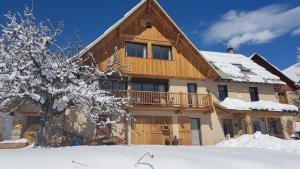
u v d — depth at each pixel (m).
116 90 20.42
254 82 25.83
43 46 15.73
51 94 15.71
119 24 22.41
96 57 21.19
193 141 22.86
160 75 23.05
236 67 28.16
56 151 10.48
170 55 24.31
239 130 24.20
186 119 23.05
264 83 26.17
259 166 8.80
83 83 16.55
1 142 18.11
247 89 26.22
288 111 24.73
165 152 10.91
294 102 30.34
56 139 18.98
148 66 22.92
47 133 18.75
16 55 15.52
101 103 16.66
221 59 29.77
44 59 15.98
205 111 23.34
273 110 24.19
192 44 24.12
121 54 22.28
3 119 20.44
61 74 15.92
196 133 23.19
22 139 18.95
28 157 8.87
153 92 21.91
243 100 25.62
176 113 22.92
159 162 8.32
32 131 19.55
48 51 15.98
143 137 21.38
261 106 24.25
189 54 24.67
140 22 23.83
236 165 8.77
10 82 14.91
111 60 18.70
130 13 23.00
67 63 16.53
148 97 22.09
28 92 15.08
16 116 19.53
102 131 20.36
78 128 19.89
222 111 23.84
